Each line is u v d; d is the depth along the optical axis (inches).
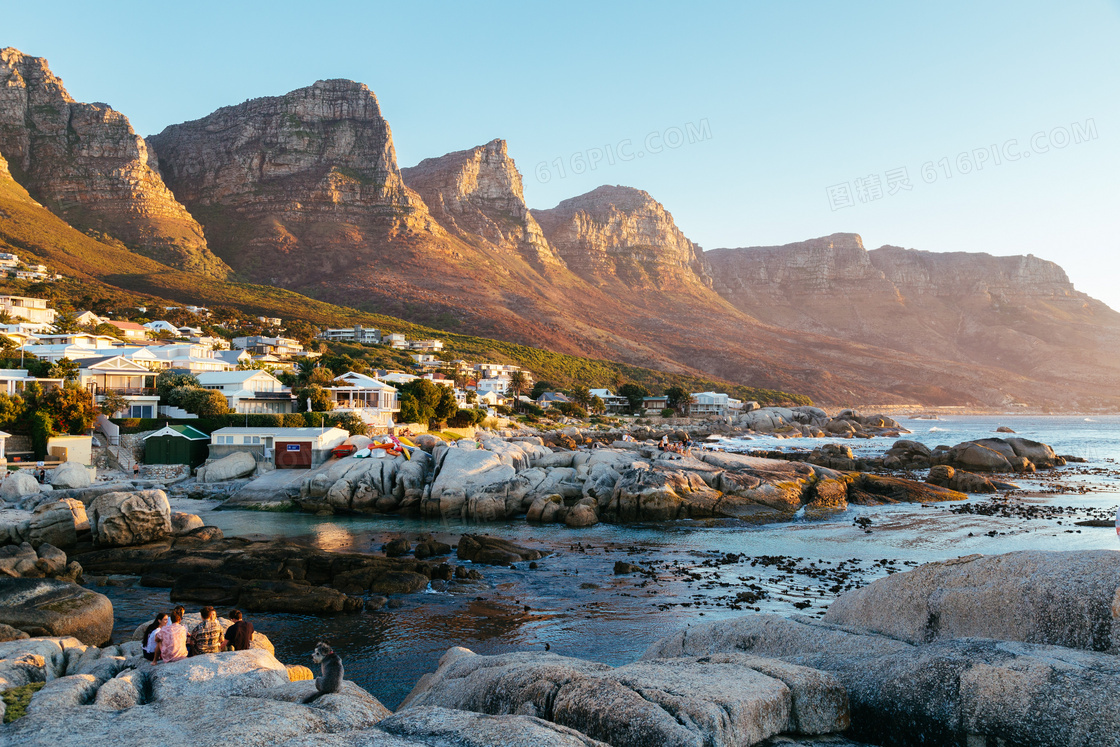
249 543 1530.5
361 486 2176.4
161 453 2527.1
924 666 411.8
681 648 584.7
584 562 1467.8
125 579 1238.9
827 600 1155.3
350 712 400.2
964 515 2014.0
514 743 322.7
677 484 2034.9
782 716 413.7
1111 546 1547.7
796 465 2301.9
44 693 454.9
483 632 1005.8
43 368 2910.9
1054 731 346.3
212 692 482.9
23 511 1643.7
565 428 5339.6
